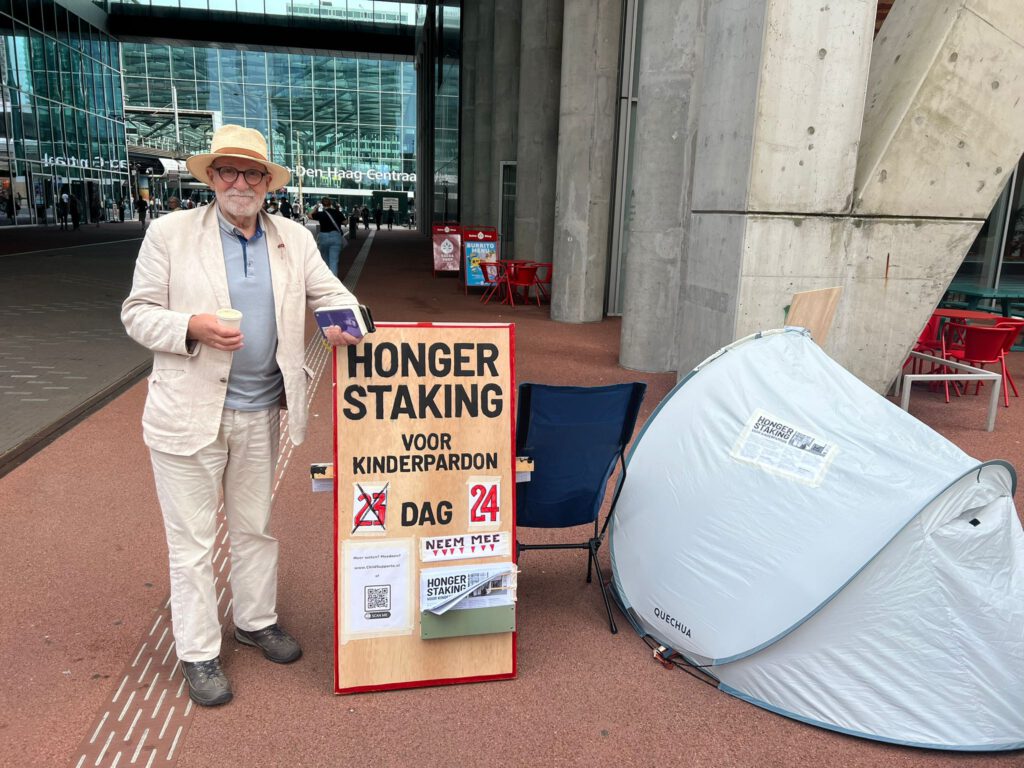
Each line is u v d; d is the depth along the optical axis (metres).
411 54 49.19
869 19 5.19
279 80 57.44
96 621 3.12
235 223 2.52
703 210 6.02
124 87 56.66
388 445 2.72
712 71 5.76
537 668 2.93
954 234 5.72
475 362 2.79
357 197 59.19
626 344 8.24
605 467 3.23
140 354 8.09
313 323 10.59
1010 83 5.44
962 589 2.46
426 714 2.62
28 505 4.21
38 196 31.69
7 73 28.66
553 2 13.35
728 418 3.02
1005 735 2.46
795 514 2.69
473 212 24.59
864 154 5.63
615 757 2.43
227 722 2.54
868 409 2.87
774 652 2.68
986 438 5.91
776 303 5.57
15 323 9.52
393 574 2.72
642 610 3.14
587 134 10.63
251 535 2.81
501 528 2.81
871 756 2.47
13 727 2.47
